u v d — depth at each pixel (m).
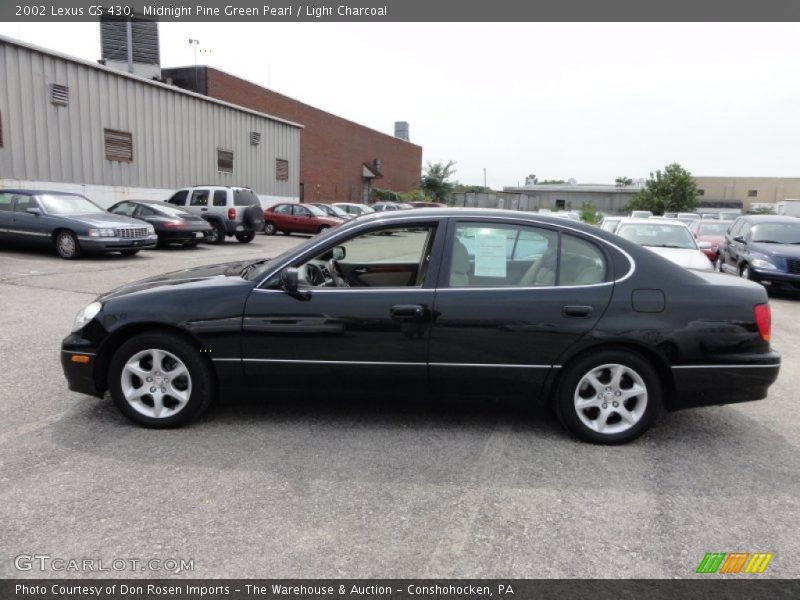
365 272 4.88
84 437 3.89
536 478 3.47
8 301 8.20
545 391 3.97
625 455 3.82
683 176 55.16
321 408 4.48
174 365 4.07
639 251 4.00
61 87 16.67
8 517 2.93
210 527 2.88
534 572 2.61
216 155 24.03
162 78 27.59
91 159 17.91
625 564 2.68
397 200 48.69
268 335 3.94
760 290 4.02
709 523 3.03
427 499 3.20
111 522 2.91
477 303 3.88
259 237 23.58
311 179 39.75
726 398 3.93
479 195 59.00
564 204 66.38
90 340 4.04
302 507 3.09
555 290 3.90
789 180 69.12
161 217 15.98
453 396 4.01
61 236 12.61
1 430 3.98
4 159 15.29
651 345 3.83
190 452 3.71
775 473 3.62
